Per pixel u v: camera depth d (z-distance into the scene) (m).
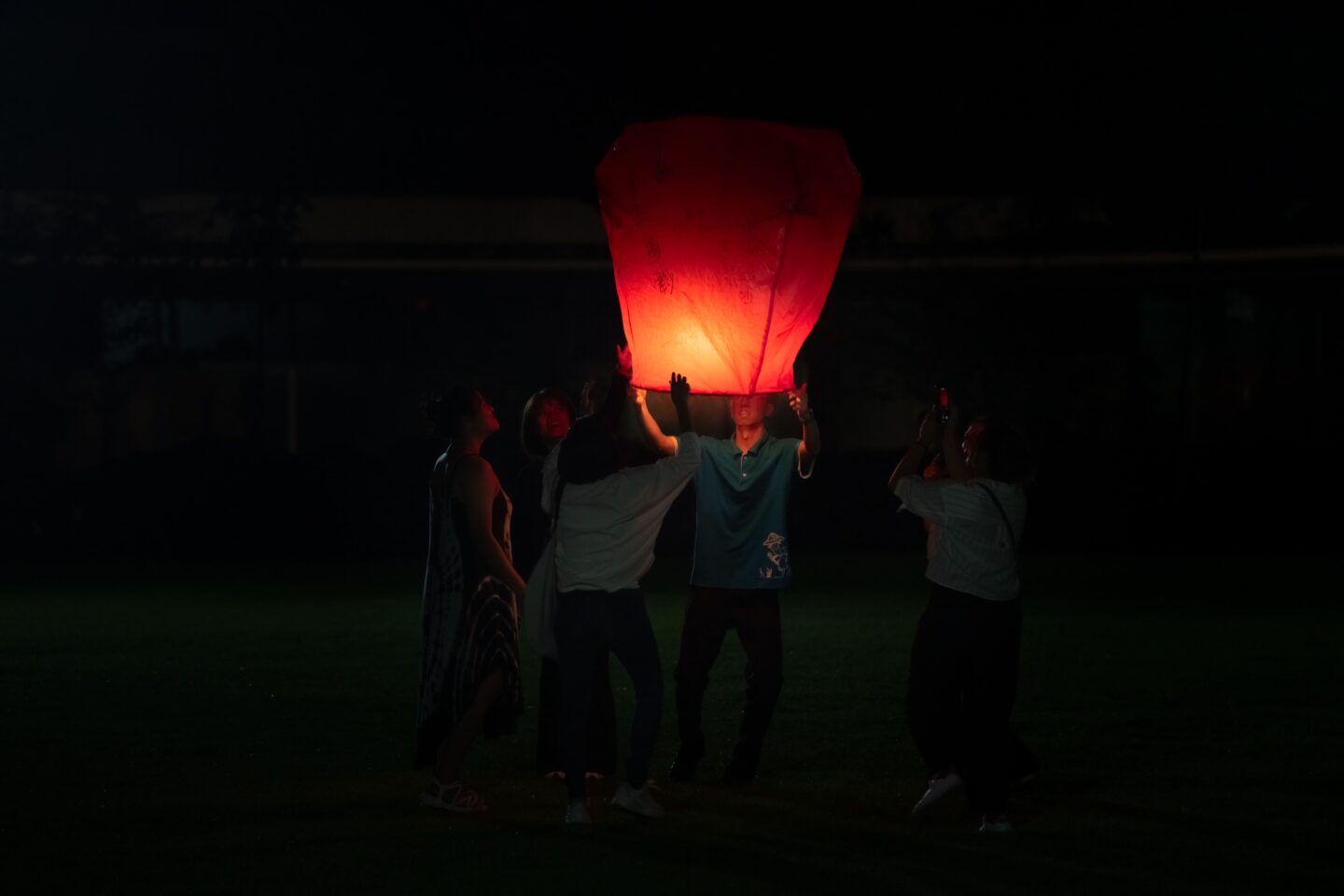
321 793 7.10
